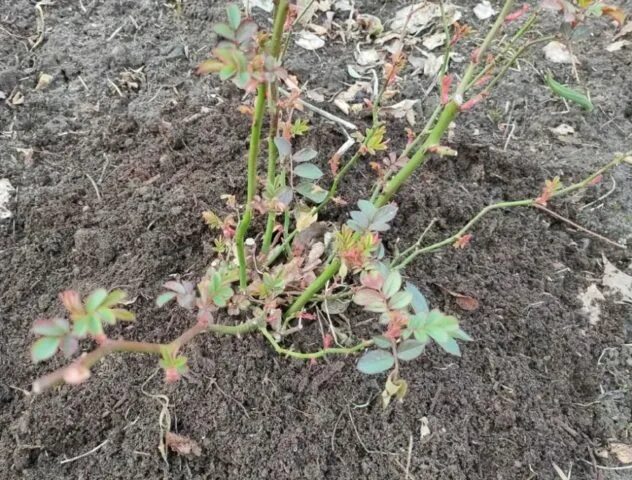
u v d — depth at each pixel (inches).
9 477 17.7
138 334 19.7
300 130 18.6
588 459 19.0
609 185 24.5
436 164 24.4
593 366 20.7
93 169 23.3
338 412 18.8
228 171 23.1
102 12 28.6
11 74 25.5
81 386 18.7
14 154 23.5
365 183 23.2
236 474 17.8
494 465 18.5
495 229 22.9
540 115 26.5
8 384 19.0
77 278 20.8
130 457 17.9
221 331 17.9
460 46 28.6
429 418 18.9
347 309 20.4
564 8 13.2
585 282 22.4
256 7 28.7
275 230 20.9
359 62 27.9
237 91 25.7
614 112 27.1
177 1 28.6
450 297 21.1
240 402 18.6
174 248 21.4
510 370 19.9
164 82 26.2
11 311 20.2
